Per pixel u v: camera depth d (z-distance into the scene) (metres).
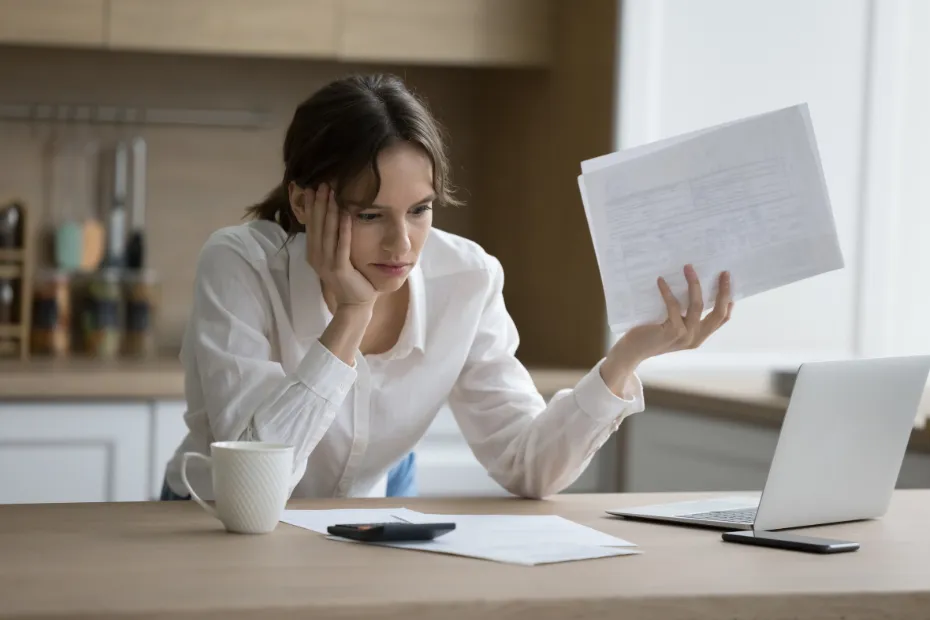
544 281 6.07
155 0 5.40
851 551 2.33
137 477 4.97
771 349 5.89
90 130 6.07
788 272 2.62
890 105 5.84
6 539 2.25
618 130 5.54
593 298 5.67
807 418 2.45
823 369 2.44
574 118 5.81
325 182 2.74
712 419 4.95
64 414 4.88
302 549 2.22
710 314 2.68
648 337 2.79
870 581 2.09
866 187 5.85
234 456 2.32
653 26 5.57
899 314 5.92
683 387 5.07
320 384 2.71
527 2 5.85
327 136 2.71
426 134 2.74
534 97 6.14
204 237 6.26
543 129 6.05
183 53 6.17
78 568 2.03
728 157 2.61
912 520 2.71
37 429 4.86
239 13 5.49
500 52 5.82
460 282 3.25
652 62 5.59
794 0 5.82
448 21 5.73
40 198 6.00
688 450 5.10
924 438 4.02
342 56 5.60
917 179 5.89
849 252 5.90
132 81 6.12
